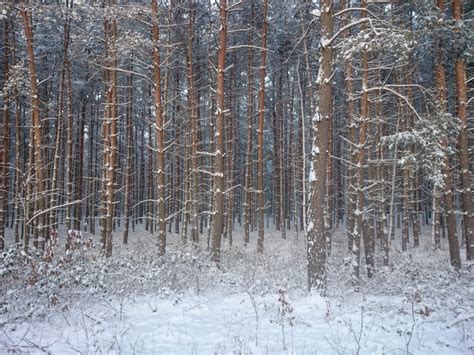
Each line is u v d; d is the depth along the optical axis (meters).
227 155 24.14
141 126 32.31
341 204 32.81
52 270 8.38
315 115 9.52
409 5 12.84
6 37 18.52
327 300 8.30
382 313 7.67
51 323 6.84
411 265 14.34
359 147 12.91
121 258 11.95
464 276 11.50
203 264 12.16
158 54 14.41
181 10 18.55
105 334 6.37
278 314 7.43
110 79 17.02
